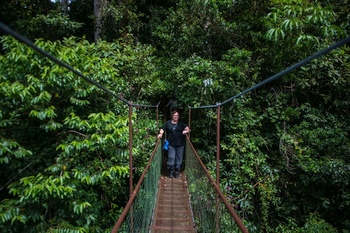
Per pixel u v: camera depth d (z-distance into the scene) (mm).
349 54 5039
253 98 5285
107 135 2994
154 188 3564
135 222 2047
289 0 4465
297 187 4969
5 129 3045
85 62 3371
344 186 4570
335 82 4754
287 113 4945
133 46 6004
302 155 4613
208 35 5547
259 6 5176
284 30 4148
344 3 5156
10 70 2941
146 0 7414
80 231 2803
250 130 5066
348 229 4598
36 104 3098
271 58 4973
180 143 4945
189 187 4059
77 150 3020
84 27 7699
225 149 4934
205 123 5215
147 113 5590
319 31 4293
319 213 4859
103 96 3748
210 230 2322
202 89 4793
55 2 6391
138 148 4164
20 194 2787
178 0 6547
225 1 5215
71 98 3223
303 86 4859
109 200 4156
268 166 4738
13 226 2852
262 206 4547
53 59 992
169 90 5777
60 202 2994
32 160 3154
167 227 3100
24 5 5867
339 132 4773
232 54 5047
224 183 4559
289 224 4594
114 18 6410
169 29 6180
